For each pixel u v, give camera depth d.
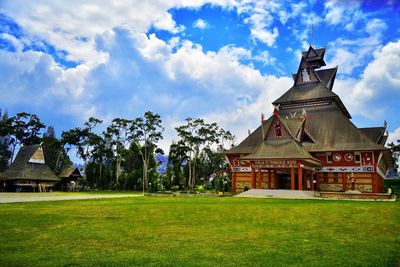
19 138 100.19
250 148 54.94
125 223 17.62
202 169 112.25
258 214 20.59
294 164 41.88
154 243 12.88
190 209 23.27
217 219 19.00
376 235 14.52
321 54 67.56
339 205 24.70
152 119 100.62
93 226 16.64
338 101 58.50
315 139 51.28
